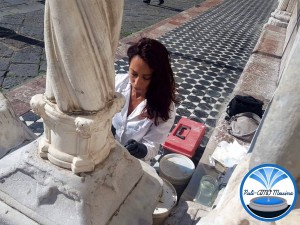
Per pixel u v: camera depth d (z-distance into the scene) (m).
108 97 1.32
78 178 1.37
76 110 1.27
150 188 1.71
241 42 7.51
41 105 1.30
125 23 7.40
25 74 4.31
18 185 1.48
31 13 6.61
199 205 2.14
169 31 7.30
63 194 1.40
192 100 4.44
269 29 7.58
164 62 1.89
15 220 1.43
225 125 3.60
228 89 4.95
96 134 1.34
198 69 5.50
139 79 1.91
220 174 2.76
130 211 1.56
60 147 1.38
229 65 5.93
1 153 1.96
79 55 1.11
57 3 1.02
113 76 1.30
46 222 1.40
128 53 1.94
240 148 3.02
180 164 2.63
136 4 9.40
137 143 2.05
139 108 2.16
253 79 4.90
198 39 7.13
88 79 1.16
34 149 1.50
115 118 2.26
